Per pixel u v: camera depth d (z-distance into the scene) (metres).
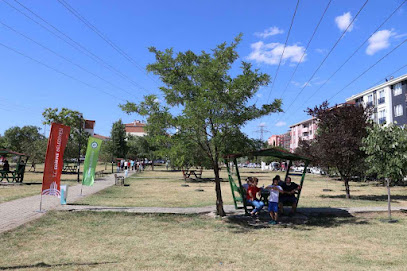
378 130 10.62
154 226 9.12
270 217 10.38
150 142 9.91
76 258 5.90
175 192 18.44
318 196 17.67
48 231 8.14
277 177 10.27
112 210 10.83
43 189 10.59
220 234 8.27
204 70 9.47
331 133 16.72
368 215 11.13
